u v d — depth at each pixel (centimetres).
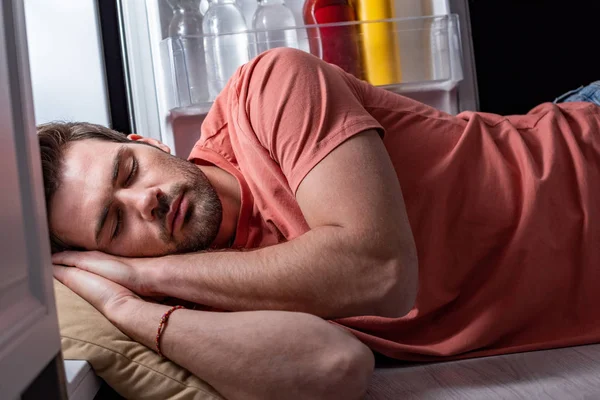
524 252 112
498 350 113
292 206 113
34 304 63
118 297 105
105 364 99
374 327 117
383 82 159
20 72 65
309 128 102
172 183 115
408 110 121
